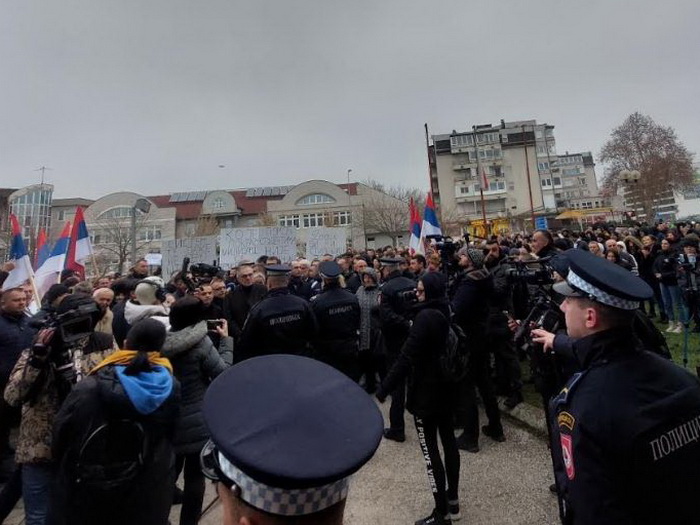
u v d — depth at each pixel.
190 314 2.97
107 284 6.86
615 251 6.17
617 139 42.84
